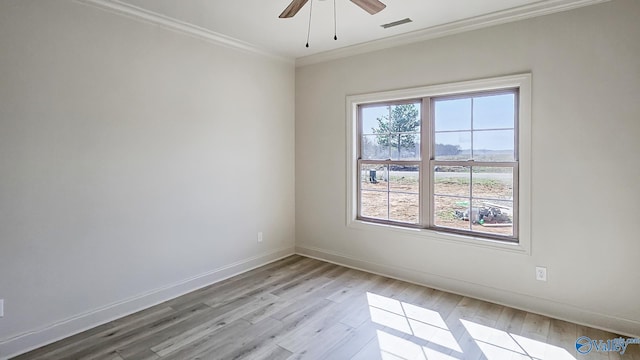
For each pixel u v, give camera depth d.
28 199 2.36
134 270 2.94
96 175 2.69
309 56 4.23
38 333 2.41
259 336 2.54
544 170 2.82
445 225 3.45
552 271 2.82
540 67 2.80
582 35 2.63
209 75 3.47
